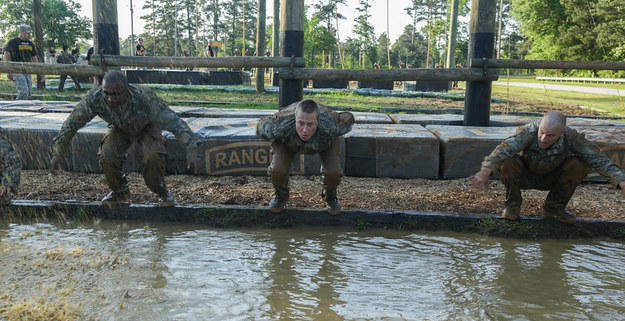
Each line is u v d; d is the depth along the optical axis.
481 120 8.33
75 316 3.09
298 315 3.19
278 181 4.88
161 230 4.94
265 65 7.74
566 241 4.91
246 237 4.78
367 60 89.94
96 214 5.21
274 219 5.14
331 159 4.85
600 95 26.95
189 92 18.92
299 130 4.32
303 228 5.12
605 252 4.59
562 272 4.07
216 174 6.63
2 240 4.50
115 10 8.18
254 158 6.62
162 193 5.17
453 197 5.86
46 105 9.40
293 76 7.79
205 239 4.68
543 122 4.41
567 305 3.46
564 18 54.81
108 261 4.02
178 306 3.27
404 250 4.51
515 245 4.74
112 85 4.30
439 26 68.44
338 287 3.66
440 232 5.07
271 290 3.57
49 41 73.69
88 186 6.03
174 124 4.74
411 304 3.41
